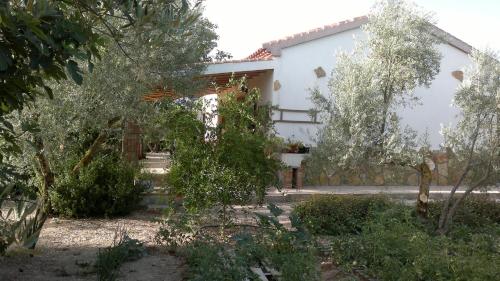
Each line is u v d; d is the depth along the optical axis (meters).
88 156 8.48
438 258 5.20
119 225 7.82
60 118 6.59
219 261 4.65
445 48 13.68
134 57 6.71
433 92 13.71
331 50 12.62
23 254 5.62
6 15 3.03
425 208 8.16
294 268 4.63
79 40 3.47
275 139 7.23
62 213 8.30
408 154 7.55
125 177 8.62
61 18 3.41
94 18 4.06
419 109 13.65
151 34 4.62
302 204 8.06
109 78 6.51
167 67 7.77
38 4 3.22
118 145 9.86
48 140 6.73
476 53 7.58
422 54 7.86
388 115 7.85
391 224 6.11
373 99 7.67
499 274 4.94
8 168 5.24
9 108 4.13
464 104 7.50
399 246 5.50
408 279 5.01
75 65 3.48
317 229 7.44
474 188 7.82
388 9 7.93
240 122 7.04
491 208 8.85
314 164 8.64
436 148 13.78
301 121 12.40
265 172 7.09
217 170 6.89
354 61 8.17
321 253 6.35
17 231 5.81
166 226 7.21
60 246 6.36
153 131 7.77
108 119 7.23
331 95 8.37
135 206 9.09
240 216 8.84
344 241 6.12
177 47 7.68
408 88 7.95
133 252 5.78
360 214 7.84
